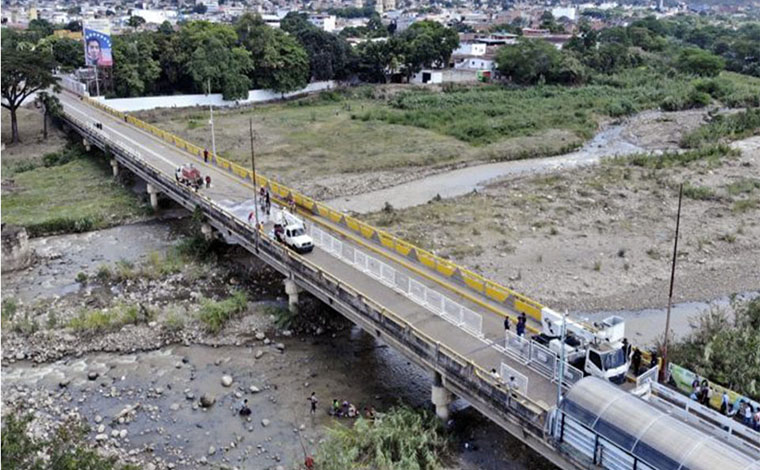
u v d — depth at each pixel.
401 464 32.09
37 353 44.59
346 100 145.88
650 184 79.31
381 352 45.09
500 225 66.94
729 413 31.83
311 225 54.62
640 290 53.66
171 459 34.47
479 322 38.06
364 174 87.75
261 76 145.75
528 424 29.84
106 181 83.56
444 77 164.25
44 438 34.47
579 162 93.75
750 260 59.00
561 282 54.75
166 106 132.75
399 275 45.81
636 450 25.36
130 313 48.28
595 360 32.00
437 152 97.00
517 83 161.75
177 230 68.81
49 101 104.00
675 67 173.25
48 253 62.56
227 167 74.62
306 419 37.78
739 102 132.50
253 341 46.12
